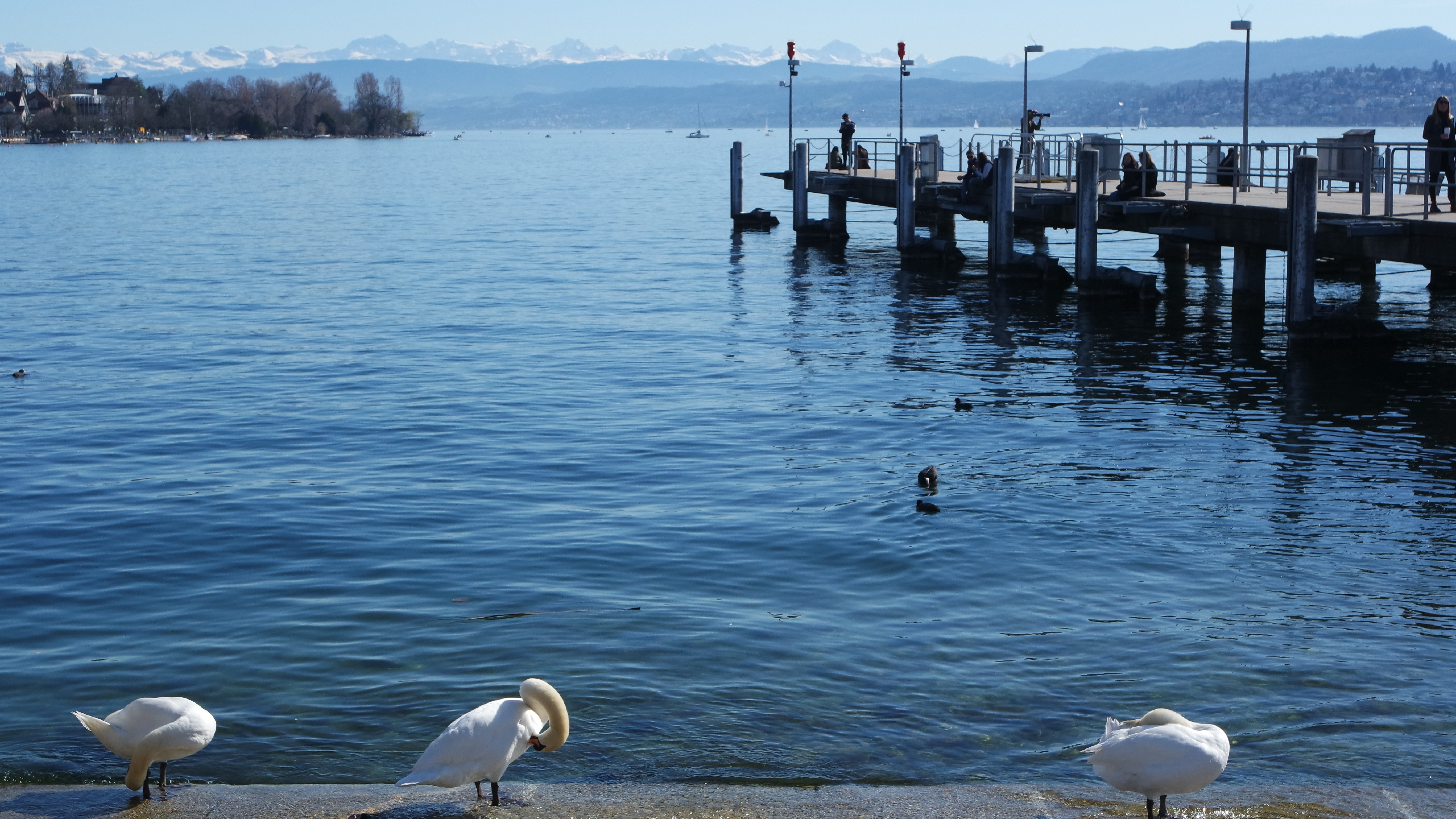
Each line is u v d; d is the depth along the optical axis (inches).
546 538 512.1
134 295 1315.2
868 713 352.8
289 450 666.2
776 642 402.6
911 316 1130.0
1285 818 292.7
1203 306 1139.9
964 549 491.2
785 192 3376.0
